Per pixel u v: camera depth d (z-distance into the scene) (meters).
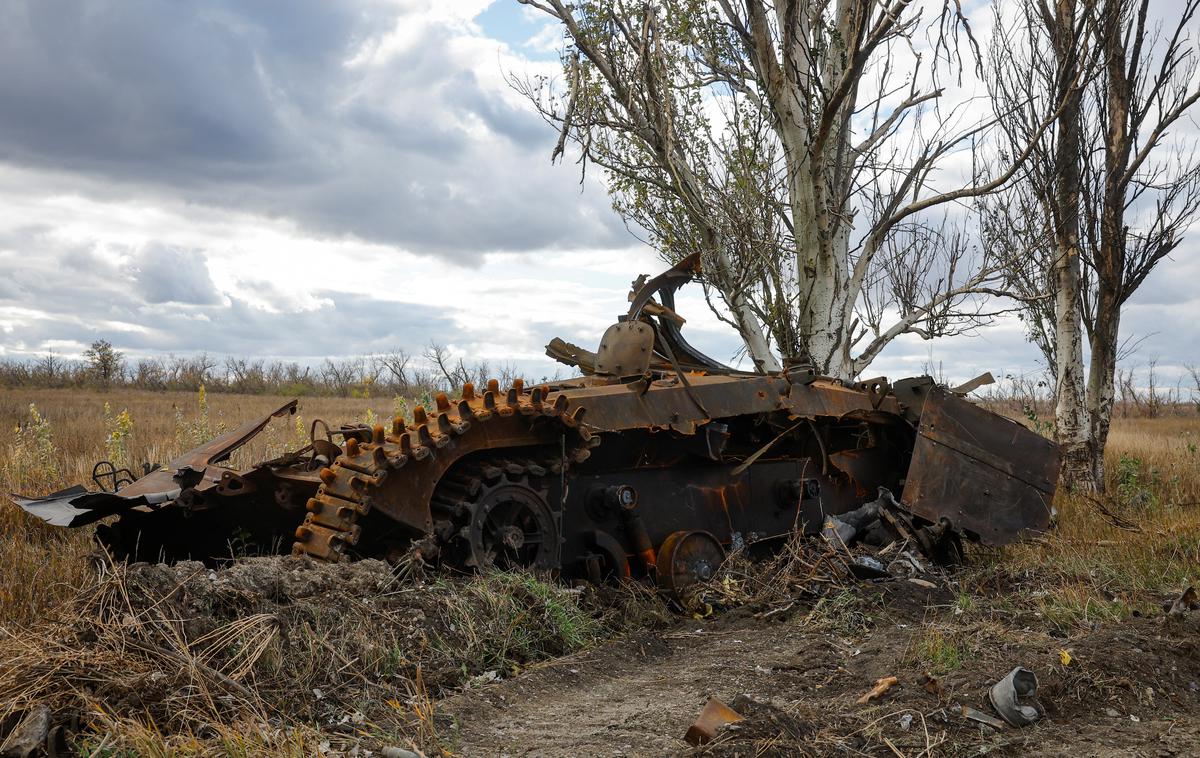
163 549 7.88
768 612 7.34
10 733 4.07
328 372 47.19
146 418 23.47
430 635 5.62
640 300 9.64
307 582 5.58
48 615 5.12
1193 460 16.42
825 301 12.78
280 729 4.34
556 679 5.58
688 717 4.80
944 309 13.66
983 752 4.42
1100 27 13.54
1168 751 4.48
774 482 9.53
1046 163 14.29
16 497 7.73
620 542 8.15
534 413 7.16
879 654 6.04
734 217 12.87
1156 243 14.38
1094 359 14.77
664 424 8.05
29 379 49.28
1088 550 9.73
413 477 6.58
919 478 9.70
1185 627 6.40
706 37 13.20
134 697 4.37
